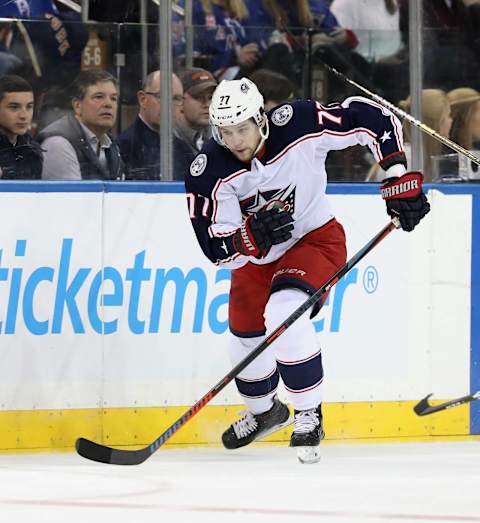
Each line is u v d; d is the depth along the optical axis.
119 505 11.05
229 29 22.34
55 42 20.78
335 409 18.08
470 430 18.70
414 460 15.53
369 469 14.40
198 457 16.16
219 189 14.83
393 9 23.64
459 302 18.64
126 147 20.98
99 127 20.95
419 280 18.44
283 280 15.16
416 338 18.44
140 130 21.00
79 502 11.29
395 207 14.94
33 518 10.20
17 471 14.23
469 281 18.69
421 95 21.59
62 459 15.87
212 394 14.61
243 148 14.55
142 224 17.41
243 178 14.86
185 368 17.59
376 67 23.12
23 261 16.84
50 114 20.84
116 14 21.34
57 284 17.02
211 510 10.71
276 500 11.40
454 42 22.64
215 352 17.72
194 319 17.62
